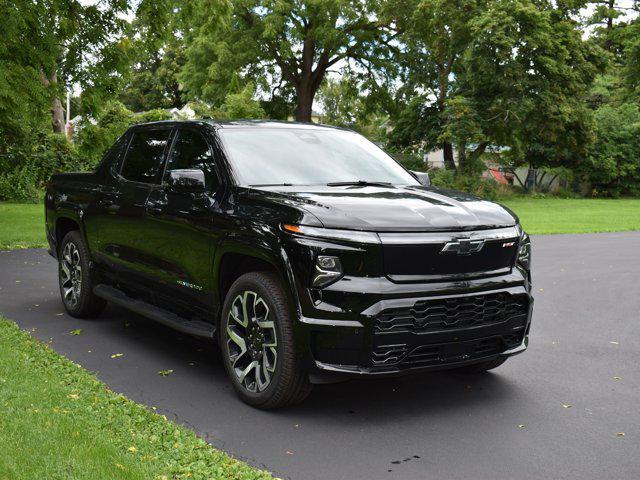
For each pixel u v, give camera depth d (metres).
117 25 14.32
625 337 6.72
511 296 4.52
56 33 13.38
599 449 3.90
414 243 4.14
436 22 35.53
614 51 59.56
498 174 47.44
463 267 4.34
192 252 5.00
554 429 4.21
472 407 4.60
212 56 41.38
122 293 6.28
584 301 8.62
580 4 36.62
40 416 3.96
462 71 38.28
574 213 27.05
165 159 5.68
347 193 4.64
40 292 8.21
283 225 4.22
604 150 44.88
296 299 4.11
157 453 3.58
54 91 12.80
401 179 5.55
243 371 4.55
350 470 3.56
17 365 4.96
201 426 4.14
